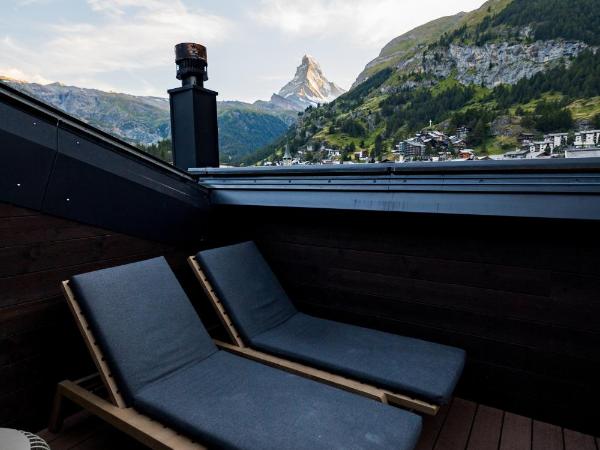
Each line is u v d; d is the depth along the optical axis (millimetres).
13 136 1641
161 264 2074
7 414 1788
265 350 2066
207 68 3240
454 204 2008
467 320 2178
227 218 3039
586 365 1902
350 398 1569
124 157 2209
